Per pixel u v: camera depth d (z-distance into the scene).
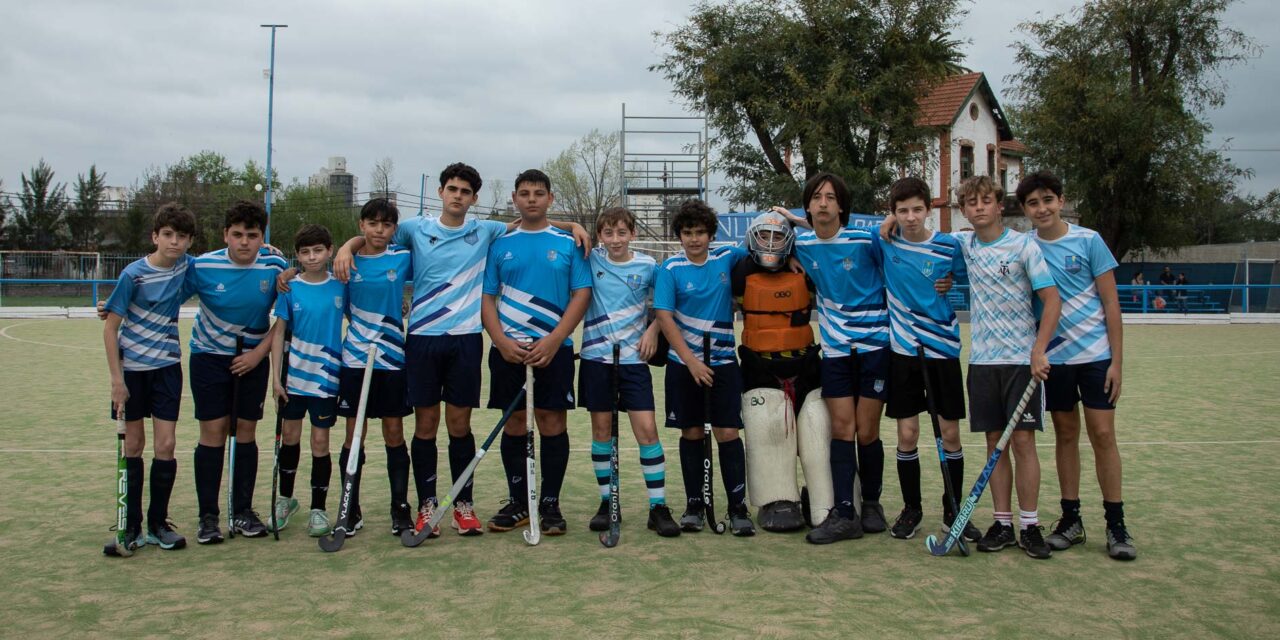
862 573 4.38
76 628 3.67
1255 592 4.09
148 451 7.61
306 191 53.53
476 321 5.14
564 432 5.29
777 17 28.12
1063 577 4.31
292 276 5.17
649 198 29.64
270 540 5.01
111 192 62.91
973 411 4.92
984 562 4.56
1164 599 4.00
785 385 5.28
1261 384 12.07
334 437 8.28
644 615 3.79
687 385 5.15
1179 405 10.12
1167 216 29.86
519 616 3.79
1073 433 4.82
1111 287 4.68
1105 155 29.11
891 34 27.25
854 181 26.83
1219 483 6.27
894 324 5.04
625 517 5.53
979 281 4.85
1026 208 4.85
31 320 25.75
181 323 23.09
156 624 3.71
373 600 3.99
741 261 5.30
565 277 5.15
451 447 5.26
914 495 5.09
